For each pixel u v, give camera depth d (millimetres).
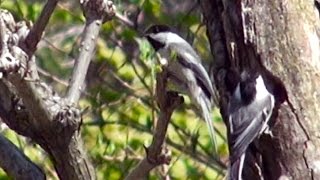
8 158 6973
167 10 15281
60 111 6715
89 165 6969
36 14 13477
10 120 6828
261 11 9156
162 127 6988
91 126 14344
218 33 9711
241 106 9250
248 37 9164
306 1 9195
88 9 7340
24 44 6520
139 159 13891
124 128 14328
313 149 8781
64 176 6941
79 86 7145
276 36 9055
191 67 9719
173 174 14250
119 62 15023
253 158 9125
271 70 9031
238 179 8883
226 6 9414
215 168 14750
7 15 6703
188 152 14797
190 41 15109
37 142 6879
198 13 15133
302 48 9008
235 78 9445
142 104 14727
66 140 6785
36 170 7016
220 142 14672
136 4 14703
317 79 8945
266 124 8977
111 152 13555
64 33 15305
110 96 14719
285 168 8859
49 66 15367
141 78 14352
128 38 14758
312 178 8727
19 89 6383
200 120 14781
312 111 8867
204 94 9852
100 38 15125
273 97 9039
